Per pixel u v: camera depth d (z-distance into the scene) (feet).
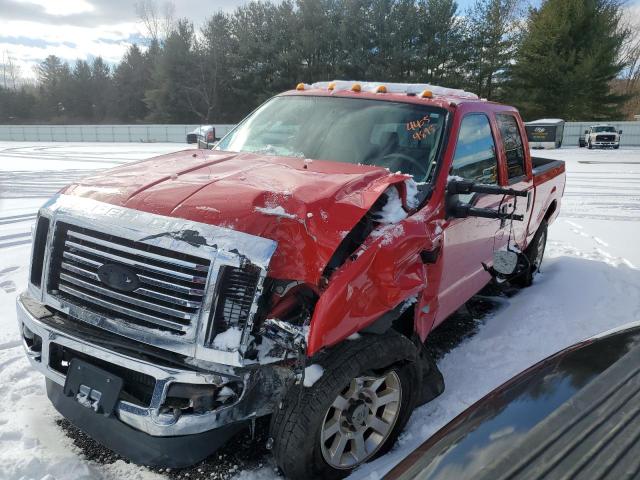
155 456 8.45
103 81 228.84
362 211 9.00
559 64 131.13
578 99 132.46
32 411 11.13
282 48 151.94
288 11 150.82
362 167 11.12
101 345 8.41
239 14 159.43
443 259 11.69
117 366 8.58
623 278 21.06
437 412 11.50
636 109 183.62
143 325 8.26
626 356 6.53
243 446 10.30
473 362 14.15
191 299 7.91
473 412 6.53
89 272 8.73
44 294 9.28
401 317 10.81
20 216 32.40
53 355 9.19
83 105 231.71
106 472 9.47
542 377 6.64
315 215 8.58
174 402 8.04
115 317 8.50
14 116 236.63
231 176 9.85
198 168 10.55
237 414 8.16
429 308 11.37
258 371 8.25
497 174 15.33
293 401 8.41
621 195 44.80
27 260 22.39
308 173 10.30
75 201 9.30
